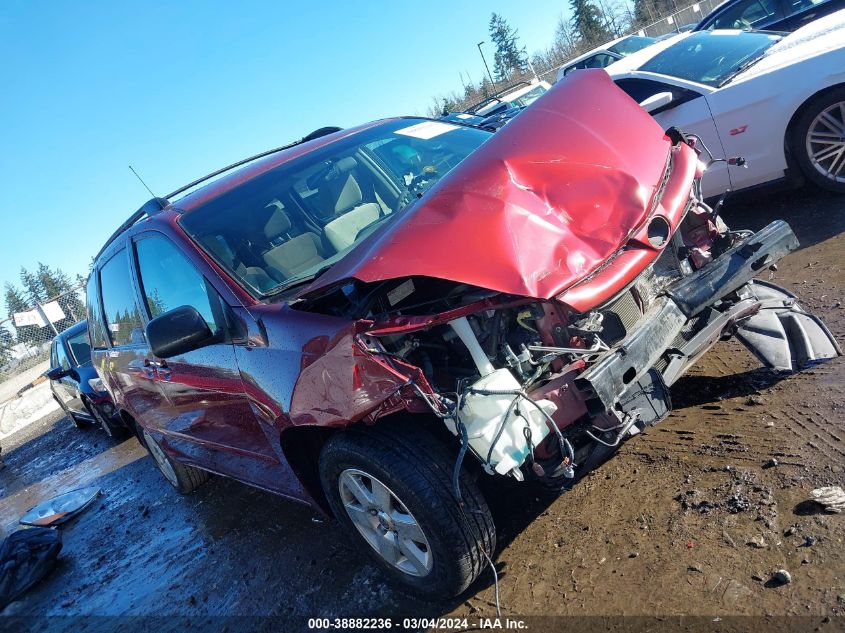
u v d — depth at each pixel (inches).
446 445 103.3
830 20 226.8
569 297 94.3
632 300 106.7
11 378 729.0
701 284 112.7
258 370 117.0
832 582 83.7
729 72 225.6
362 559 134.6
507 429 92.1
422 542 104.7
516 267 92.7
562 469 101.7
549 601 100.3
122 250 176.4
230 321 125.8
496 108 711.7
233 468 154.4
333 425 103.7
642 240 103.7
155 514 223.1
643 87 244.2
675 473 116.1
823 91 203.0
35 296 2215.8
